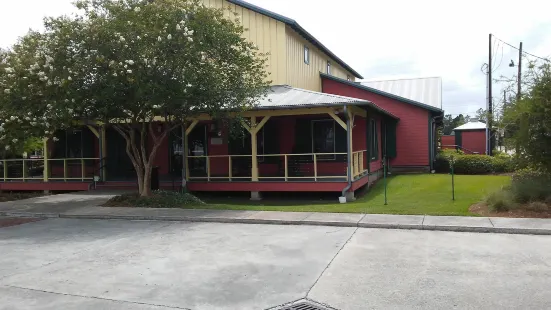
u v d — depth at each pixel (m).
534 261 6.70
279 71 18.64
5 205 14.41
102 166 18.31
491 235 8.65
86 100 12.00
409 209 11.34
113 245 8.49
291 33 19.55
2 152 17.44
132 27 11.61
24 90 12.20
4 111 12.84
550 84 11.07
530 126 11.46
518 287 5.55
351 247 7.85
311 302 5.23
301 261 6.99
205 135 18.50
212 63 12.66
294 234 9.13
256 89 13.59
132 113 13.48
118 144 19.34
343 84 23.28
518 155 12.26
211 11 12.73
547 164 11.66
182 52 11.62
